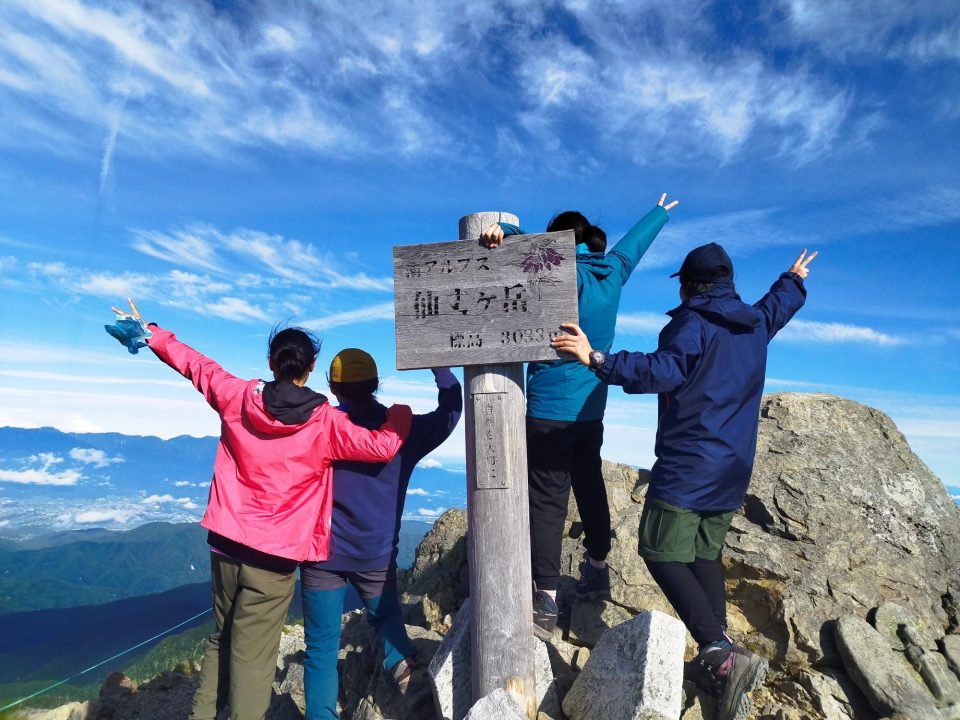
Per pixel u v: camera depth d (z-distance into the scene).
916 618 4.14
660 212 4.11
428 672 3.42
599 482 4.07
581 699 3.21
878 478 5.11
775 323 3.60
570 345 2.98
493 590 3.04
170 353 3.35
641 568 4.54
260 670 3.11
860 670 3.67
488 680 3.02
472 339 3.10
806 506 4.84
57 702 4.80
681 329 3.22
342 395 3.49
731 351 3.27
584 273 3.60
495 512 3.06
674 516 3.21
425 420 3.49
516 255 3.08
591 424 3.78
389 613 3.60
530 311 3.05
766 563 4.26
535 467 3.71
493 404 3.12
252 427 3.07
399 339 3.18
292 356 3.13
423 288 3.18
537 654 3.41
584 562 4.49
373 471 3.40
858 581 4.39
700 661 3.26
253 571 3.03
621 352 3.03
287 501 3.08
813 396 5.99
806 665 3.89
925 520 4.89
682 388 3.26
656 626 3.05
